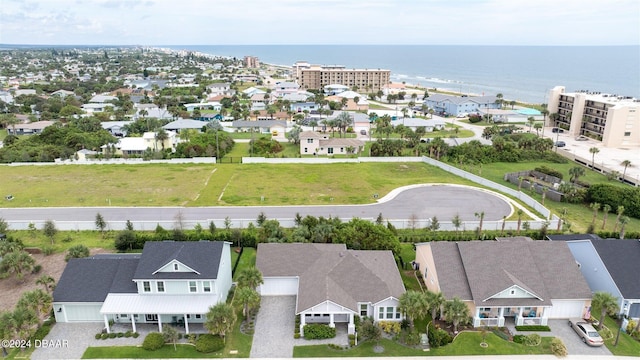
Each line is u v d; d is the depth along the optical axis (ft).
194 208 246.68
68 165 334.44
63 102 588.50
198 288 145.69
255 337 139.33
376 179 302.45
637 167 344.69
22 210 243.60
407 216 236.02
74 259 155.02
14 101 599.98
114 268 152.56
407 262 185.47
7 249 182.50
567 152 384.06
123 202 256.52
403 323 142.92
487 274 149.48
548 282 150.41
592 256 161.99
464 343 136.56
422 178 306.35
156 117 490.90
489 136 431.43
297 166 335.06
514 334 140.97
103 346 134.82
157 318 145.28
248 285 145.07
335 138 386.11
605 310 140.36
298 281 158.92
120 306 140.15
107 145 368.07
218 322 130.52
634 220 240.12
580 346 136.15
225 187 283.38
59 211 242.58
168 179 300.81
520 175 314.35
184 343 136.67
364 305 146.92
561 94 515.50
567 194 264.11
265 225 199.93
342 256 163.94
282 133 455.63
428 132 470.80
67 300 143.43
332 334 139.03
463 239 205.36
